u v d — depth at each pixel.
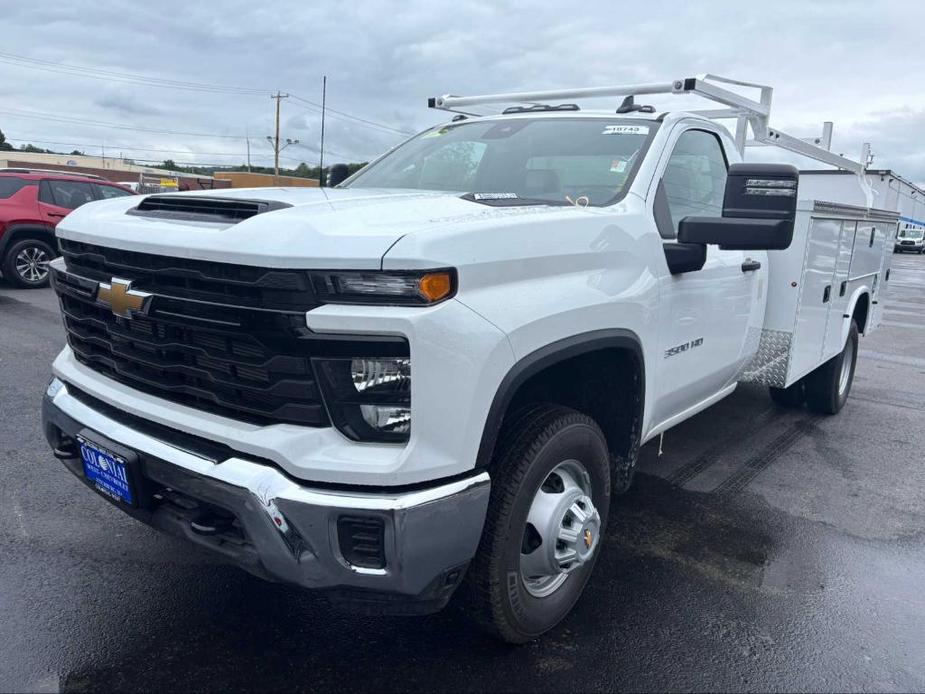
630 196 3.39
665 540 4.02
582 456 2.98
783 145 5.57
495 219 2.55
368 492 2.25
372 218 2.43
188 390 2.57
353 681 2.76
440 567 2.35
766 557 3.88
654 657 2.98
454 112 5.22
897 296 18.64
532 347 2.54
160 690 2.67
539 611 2.92
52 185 12.25
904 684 2.88
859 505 4.64
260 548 2.31
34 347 7.80
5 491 4.23
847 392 6.77
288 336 2.23
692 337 3.80
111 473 2.71
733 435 5.92
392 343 2.21
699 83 3.97
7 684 2.65
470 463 2.37
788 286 4.78
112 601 3.20
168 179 36.00
